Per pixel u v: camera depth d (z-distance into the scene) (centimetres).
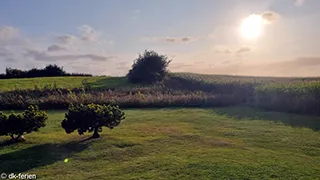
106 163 924
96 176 809
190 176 783
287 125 1542
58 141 1192
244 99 2600
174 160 917
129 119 1761
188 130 1414
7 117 1175
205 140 1202
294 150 1059
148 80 3944
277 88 2172
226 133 1341
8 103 2355
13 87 3362
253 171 816
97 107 1233
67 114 1209
